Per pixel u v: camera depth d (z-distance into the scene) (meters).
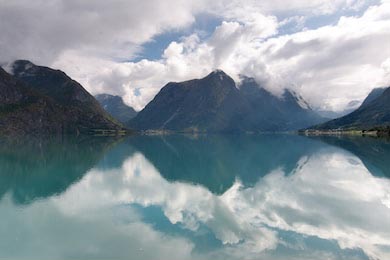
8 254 30.08
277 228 35.94
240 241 32.28
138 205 46.59
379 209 42.97
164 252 30.19
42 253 30.31
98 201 49.00
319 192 53.66
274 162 95.25
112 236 34.31
